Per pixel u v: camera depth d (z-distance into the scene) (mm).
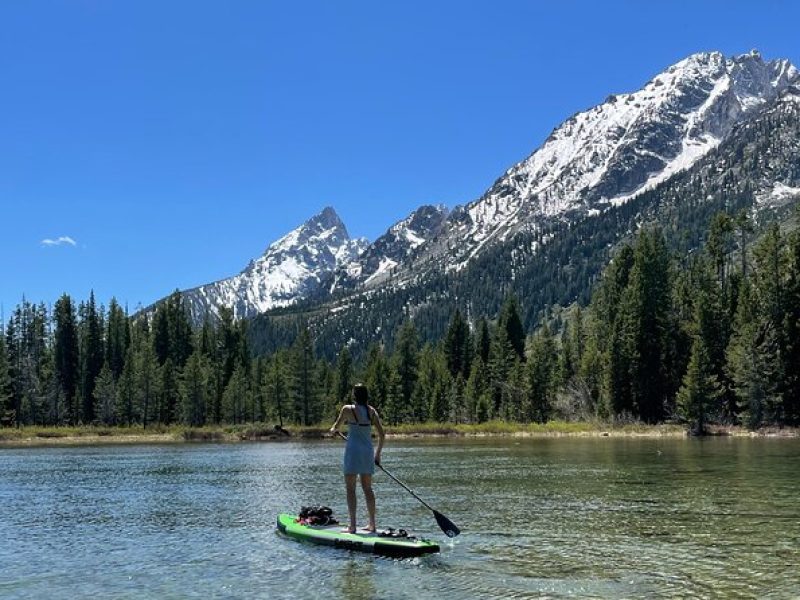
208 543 15156
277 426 96625
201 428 101062
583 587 10984
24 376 123875
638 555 13188
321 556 13570
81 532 16922
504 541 14672
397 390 121750
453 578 11680
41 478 32438
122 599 10836
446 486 25703
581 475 29203
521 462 37844
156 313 152250
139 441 88500
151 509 20922
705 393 79250
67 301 140625
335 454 52562
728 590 10703
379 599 10586
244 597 10836
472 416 115625
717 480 26078
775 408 78688
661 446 54188
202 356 141000
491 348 135250
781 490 22656
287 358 146500
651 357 94688
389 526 16656
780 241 85375
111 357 143250
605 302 118125
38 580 12125
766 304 82188
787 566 12188
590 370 106750
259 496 23859
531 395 108375
